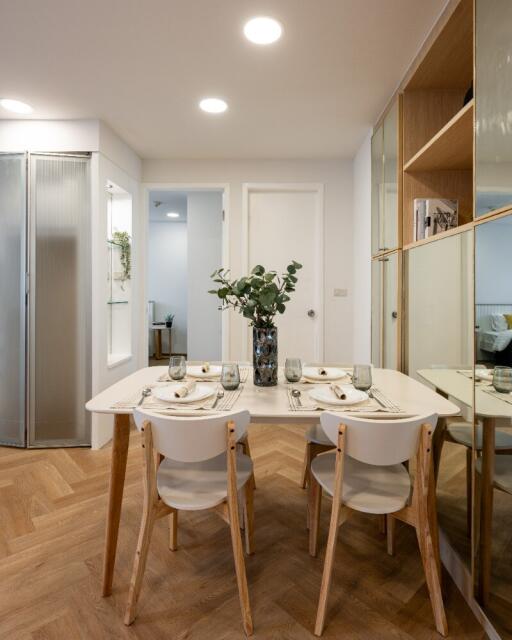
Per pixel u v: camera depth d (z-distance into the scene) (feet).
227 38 5.95
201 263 15.58
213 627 4.23
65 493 7.04
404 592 4.74
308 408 4.62
